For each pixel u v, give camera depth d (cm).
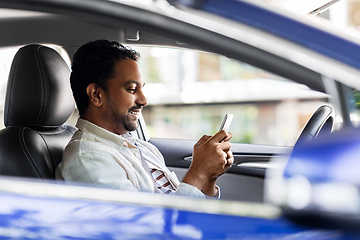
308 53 83
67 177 141
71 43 192
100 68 145
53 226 90
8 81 157
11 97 155
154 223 85
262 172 212
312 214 71
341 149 68
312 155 69
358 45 82
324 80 85
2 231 93
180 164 234
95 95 147
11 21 175
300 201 69
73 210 90
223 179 217
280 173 72
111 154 145
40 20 178
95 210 89
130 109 149
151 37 184
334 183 67
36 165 145
